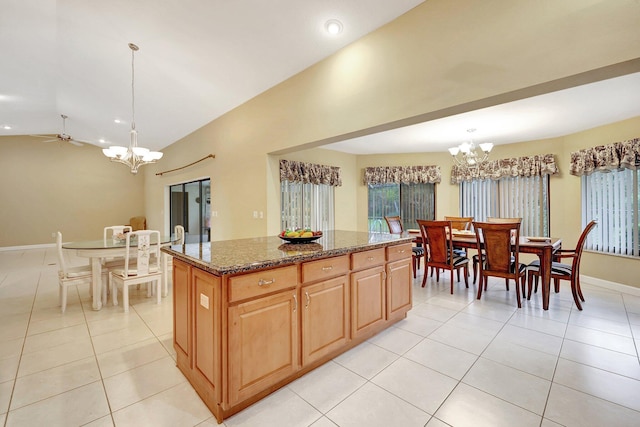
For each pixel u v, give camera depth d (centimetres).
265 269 174
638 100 325
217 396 158
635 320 292
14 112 592
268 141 411
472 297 371
